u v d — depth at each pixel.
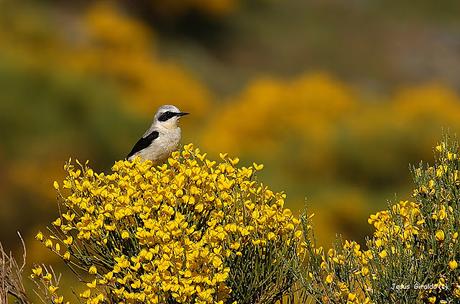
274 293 5.12
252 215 5.09
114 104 22.20
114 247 5.04
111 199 5.12
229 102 34.19
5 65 21.66
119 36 32.09
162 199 5.08
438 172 5.19
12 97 20.86
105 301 4.96
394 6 46.69
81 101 21.45
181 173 5.10
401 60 42.69
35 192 17.84
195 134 23.70
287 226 5.13
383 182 22.80
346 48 42.59
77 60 29.75
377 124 24.00
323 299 5.00
